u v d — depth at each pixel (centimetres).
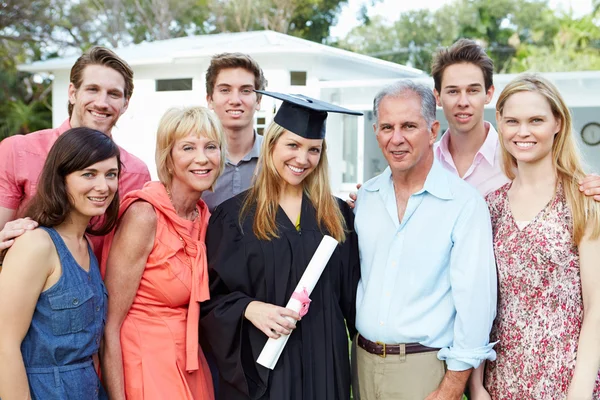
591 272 262
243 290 290
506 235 281
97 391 259
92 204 251
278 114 292
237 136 400
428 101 284
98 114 340
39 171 323
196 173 283
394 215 292
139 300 280
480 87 376
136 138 1339
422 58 3256
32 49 2552
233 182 396
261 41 1320
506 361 277
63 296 243
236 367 279
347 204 320
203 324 288
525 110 270
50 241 244
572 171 272
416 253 283
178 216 286
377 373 286
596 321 261
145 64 1312
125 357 275
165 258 279
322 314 289
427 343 279
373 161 1228
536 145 271
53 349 241
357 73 1344
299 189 304
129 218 277
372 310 288
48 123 2231
